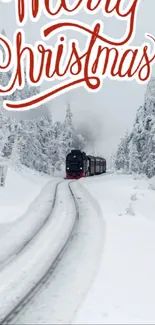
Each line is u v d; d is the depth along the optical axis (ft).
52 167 188.96
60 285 22.79
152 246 31.19
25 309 19.35
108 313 18.34
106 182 113.39
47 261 27.99
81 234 37.22
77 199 67.36
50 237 36.04
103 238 34.22
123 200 63.16
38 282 23.40
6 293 21.61
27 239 35.19
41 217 47.70
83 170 154.51
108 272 24.36
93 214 49.90
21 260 28.27
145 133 134.62
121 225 40.27
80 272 25.14
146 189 90.89
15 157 130.62
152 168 125.08
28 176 123.03
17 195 69.00
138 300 19.95
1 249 31.50
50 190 86.48
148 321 17.46
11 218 45.27
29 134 163.12
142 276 23.65
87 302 19.70
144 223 42.22
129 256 27.96
